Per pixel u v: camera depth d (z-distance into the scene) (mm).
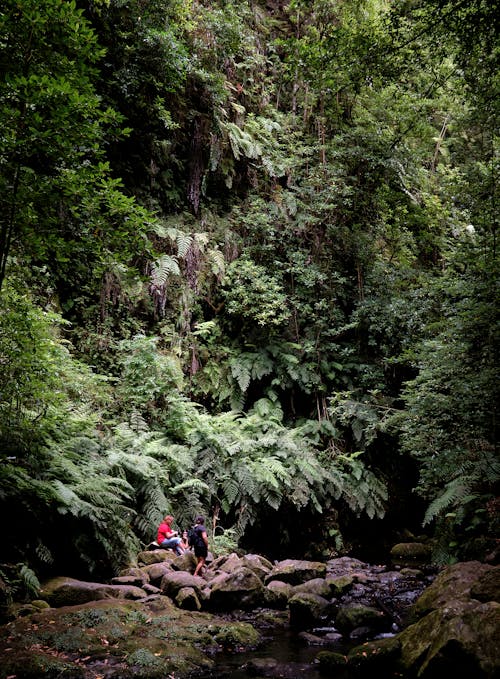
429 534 12125
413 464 12438
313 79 6812
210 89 11289
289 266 12492
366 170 13148
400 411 9984
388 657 4277
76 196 4461
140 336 9836
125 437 8617
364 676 4230
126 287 10273
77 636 4539
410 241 13734
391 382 12367
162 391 9852
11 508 5844
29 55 4004
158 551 7383
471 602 4258
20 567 5488
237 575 6426
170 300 11203
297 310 12484
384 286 12406
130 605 5562
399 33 6234
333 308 12375
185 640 4906
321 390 12023
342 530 11211
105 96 9500
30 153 3959
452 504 8672
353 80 6617
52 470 6336
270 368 11711
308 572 7469
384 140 12773
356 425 11164
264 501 9906
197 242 11422
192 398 11383
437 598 5012
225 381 11531
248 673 4316
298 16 14203
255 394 12266
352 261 13180
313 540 10734
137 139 10898
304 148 13000
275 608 6391
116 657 4305
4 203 4086
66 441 7098
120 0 9039
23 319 5645
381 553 10797
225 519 9734
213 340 11914
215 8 11852
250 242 12570
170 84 10148
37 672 3857
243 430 10711
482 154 9539
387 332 11617
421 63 6594
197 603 6004
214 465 9367
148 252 4781
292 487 9828
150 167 11219
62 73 4148
